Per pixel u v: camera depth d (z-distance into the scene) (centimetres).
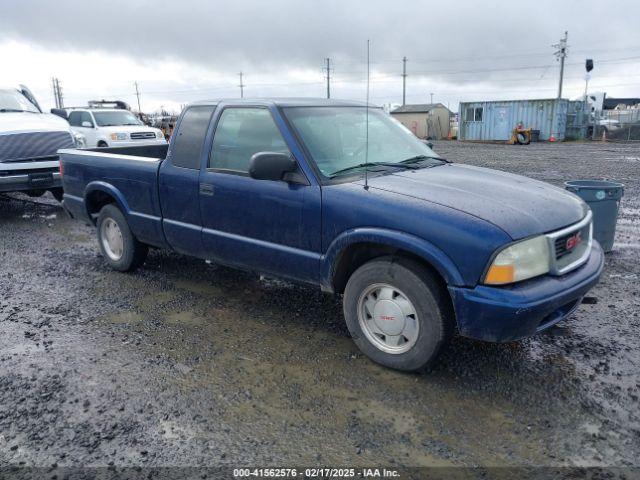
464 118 3731
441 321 330
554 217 342
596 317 441
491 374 353
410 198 344
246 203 419
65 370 367
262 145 416
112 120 1716
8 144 832
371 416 311
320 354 386
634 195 1031
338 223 363
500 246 306
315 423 305
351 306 371
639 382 341
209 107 464
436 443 287
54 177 866
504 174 439
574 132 3519
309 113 426
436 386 341
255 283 537
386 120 491
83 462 276
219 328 432
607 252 619
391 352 355
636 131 3462
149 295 509
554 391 333
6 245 714
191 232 471
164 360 380
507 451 279
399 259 345
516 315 305
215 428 302
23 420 311
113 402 328
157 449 285
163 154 703
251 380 352
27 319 455
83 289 529
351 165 405
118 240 566
